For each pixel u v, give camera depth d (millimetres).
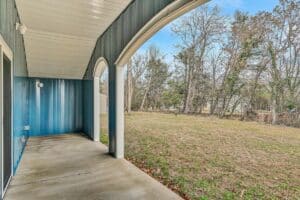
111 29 4473
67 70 6719
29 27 4543
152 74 15656
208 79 10633
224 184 3076
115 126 4316
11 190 2707
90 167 3674
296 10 5750
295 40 5781
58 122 7195
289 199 2641
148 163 4035
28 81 6508
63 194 2605
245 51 7961
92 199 2475
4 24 2605
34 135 6805
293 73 5809
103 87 13656
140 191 2707
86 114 7000
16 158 3559
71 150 4891
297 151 4422
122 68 4328
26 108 5805
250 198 2664
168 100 13930
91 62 6156
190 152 4828
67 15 4059
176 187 2928
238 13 8602
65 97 7281
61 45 5422
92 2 3584
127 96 15984
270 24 6660
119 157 4277
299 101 5629
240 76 8211
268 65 6695
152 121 9680
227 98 8961
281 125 6027
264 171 3553
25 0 3525
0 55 2385
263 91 6875
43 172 3400
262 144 4949
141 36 3418
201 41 11258
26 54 5570
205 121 8766
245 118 7684
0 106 2379
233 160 4172
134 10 3467
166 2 2615
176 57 13289
